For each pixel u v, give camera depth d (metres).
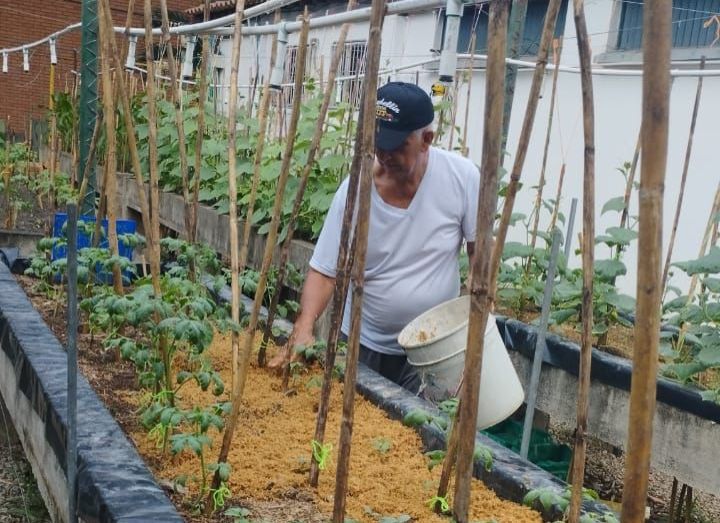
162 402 2.78
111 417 2.70
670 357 4.27
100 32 3.21
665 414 3.71
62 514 2.63
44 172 9.38
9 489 3.88
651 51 1.01
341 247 2.36
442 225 3.43
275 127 7.57
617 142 6.91
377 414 3.25
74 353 2.21
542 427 4.68
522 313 4.99
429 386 3.41
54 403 2.79
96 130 4.15
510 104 4.21
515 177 1.67
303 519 2.31
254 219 6.39
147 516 2.04
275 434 2.97
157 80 9.45
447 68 2.59
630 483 1.11
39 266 4.48
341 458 1.94
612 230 4.44
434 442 2.89
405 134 2.98
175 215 8.09
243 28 3.35
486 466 2.39
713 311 3.69
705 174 6.09
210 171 7.57
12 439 4.34
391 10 2.65
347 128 6.17
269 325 3.73
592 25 7.18
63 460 2.62
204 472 2.29
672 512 3.84
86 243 4.82
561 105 7.52
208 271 4.88
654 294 1.06
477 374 1.40
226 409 2.39
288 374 3.47
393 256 3.47
